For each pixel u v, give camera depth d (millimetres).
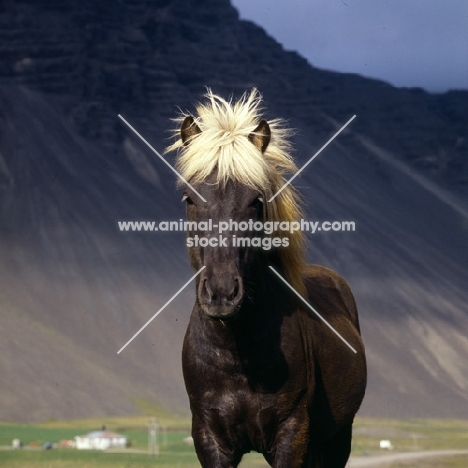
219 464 6207
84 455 40094
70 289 136125
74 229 154000
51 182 162625
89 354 117812
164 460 39156
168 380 114750
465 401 133375
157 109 196500
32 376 103812
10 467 31672
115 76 193875
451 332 157000
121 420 94312
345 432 7770
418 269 176750
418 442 78000
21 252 143125
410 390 133875
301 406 6328
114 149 183125
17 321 119750
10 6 195250
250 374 6125
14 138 169625
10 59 189500
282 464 6191
